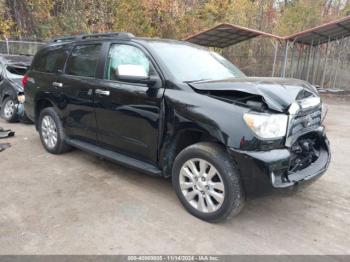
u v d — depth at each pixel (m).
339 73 18.83
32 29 18.97
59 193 3.96
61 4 20.08
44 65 5.38
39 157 5.21
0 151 5.47
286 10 22.16
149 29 20.36
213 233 3.19
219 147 3.23
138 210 3.58
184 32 21.31
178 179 3.53
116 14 20.20
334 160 5.45
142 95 3.70
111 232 3.16
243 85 3.18
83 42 4.70
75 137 4.93
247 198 3.18
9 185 4.16
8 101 7.60
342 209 3.74
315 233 3.25
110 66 4.20
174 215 3.49
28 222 3.30
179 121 3.37
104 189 4.09
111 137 4.20
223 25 14.74
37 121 5.59
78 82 4.55
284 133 3.07
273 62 18.27
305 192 4.16
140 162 3.97
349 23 14.15
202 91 3.35
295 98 3.24
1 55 8.58
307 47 18.30
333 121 9.09
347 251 2.97
